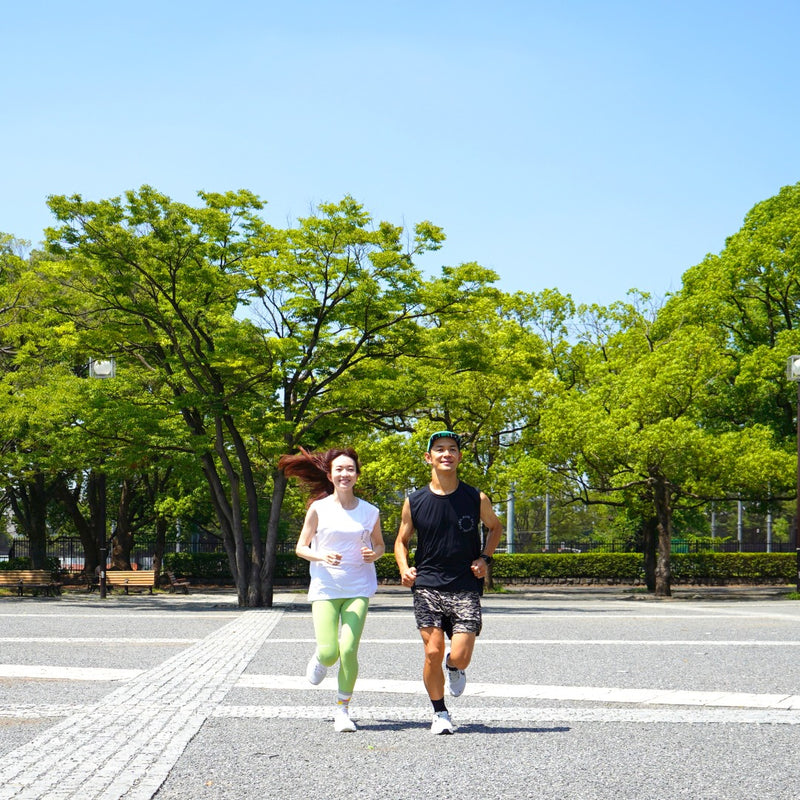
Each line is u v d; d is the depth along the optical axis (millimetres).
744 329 35344
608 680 8883
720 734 6238
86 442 24859
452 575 6340
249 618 17625
